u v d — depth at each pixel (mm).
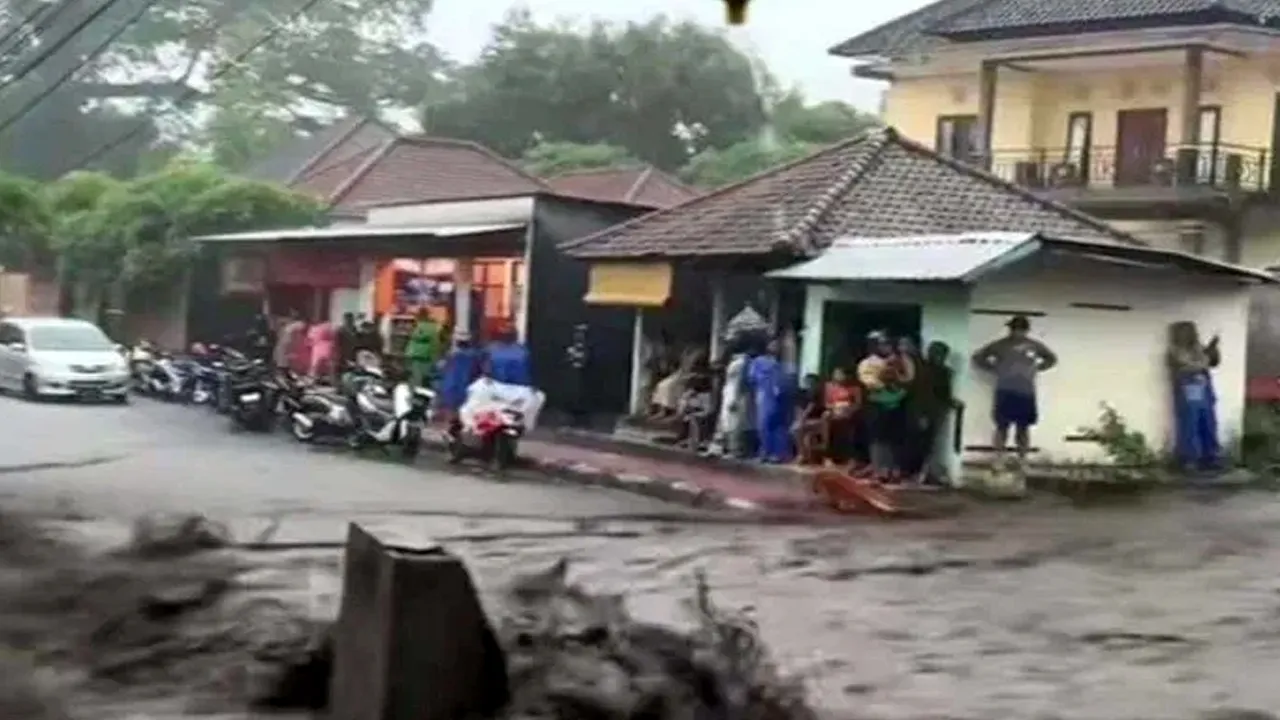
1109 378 22219
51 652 9359
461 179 46844
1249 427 23922
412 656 7473
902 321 22156
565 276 29328
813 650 10367
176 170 43156
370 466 23000
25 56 48750
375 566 7695
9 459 22312
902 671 9812
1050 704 9055
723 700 8555
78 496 17719
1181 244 36188
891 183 26453
